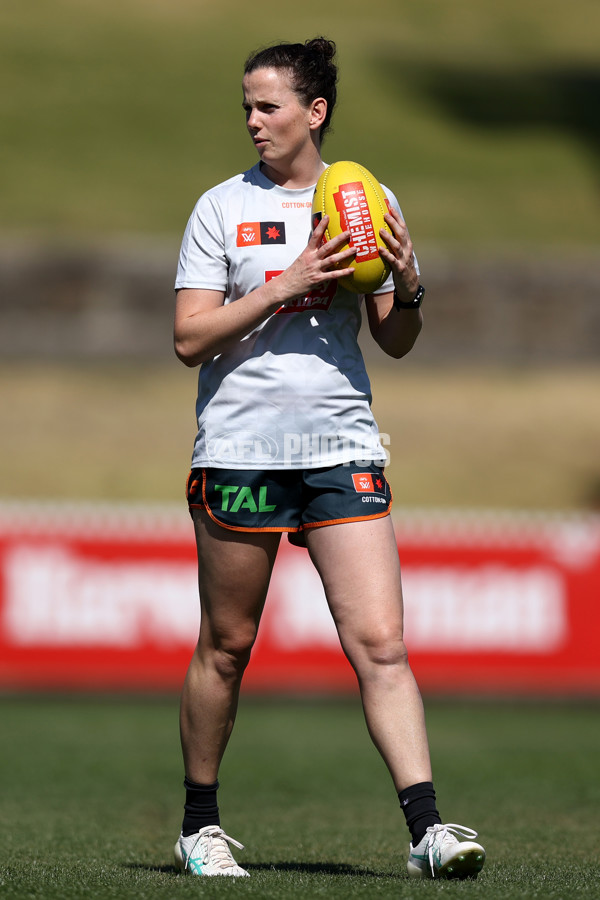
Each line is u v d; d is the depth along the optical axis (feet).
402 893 32.30
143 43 398.83
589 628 111.65
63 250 242.17
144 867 42.32
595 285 247.91
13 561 109.91
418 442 192.85
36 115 342.44
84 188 300.40
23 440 188.96
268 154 37.99
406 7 464.65
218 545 38.19
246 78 38.37
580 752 88.94
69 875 37.11
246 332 37.04
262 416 37.63
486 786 73.15
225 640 39.09
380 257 37.11
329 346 37.93
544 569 111.65
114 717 103.65
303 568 111.86
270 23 427.33
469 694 111.96
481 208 312.50
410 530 111.96
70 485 174.60
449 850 35.22
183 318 38.27
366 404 38.47
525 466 184.96
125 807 64.34
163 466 182.70
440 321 244.42
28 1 423.64
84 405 205.26
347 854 46.93
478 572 111.45
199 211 39.04
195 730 39.86
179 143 336.08
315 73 38.04
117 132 338.13
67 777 75.87
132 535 110.73
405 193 317.22
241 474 37.68
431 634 111.45
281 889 33.17
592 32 461.37
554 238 294.25
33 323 239.71
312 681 112.27
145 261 243.81
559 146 364.38
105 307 241.76
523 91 402.52
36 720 101.40
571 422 202.90
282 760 84.99
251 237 38.19
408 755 36.55
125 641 110.73
